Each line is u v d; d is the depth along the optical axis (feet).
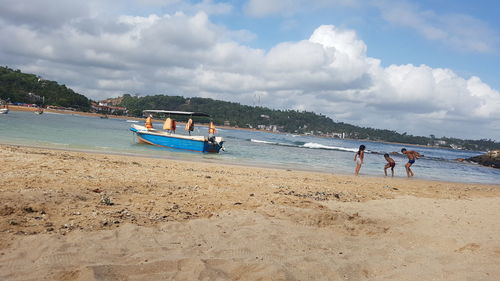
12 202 18.52
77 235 15.49
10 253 13.08
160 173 36.60
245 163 63.36
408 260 16.62
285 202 26.66
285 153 104.12
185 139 80.59
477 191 50.55
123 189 26.09
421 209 29.30
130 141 93.45
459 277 14.29
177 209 21.88
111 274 12.07
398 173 73.46
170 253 14.62
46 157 38.34
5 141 61.00
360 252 17.40
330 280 13.70
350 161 93.66
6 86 483.92
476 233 21.84
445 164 124.57
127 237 15.98
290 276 13.37
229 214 21.93
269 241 17.49
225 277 12.86
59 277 11.60
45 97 540.11
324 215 23.20
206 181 33.86
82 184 26.07
